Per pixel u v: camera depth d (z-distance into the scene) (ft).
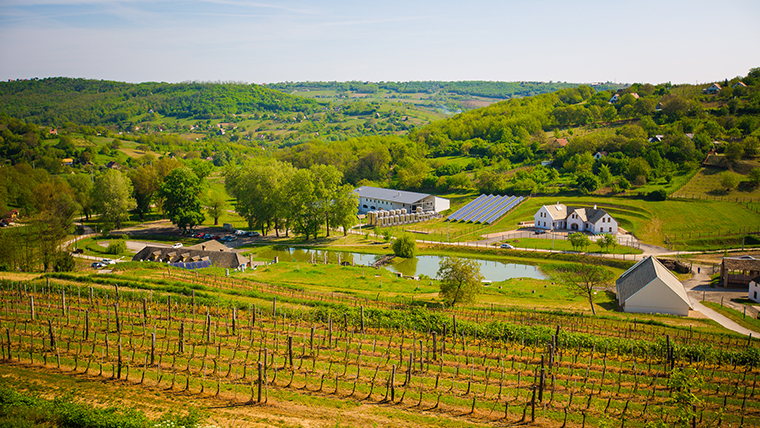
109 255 378.94
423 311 220.84
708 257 359.66
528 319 226.17
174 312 210.59
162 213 570.87
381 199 594.24
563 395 148.66
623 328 218.18
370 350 179.52
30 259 316.19
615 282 308.60
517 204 557.33
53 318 192.24
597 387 155.22
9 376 140.26
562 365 172.96
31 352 155.63
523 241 424.05
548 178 631.15
